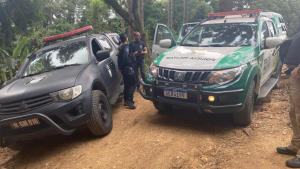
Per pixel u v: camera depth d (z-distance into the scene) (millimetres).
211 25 5105
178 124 4270
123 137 3965
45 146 4145
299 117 2764
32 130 3518
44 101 3467
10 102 3545
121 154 3432
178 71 3807
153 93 4074
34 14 15562
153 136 3865
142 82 4359
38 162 3611
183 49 4586
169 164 3068
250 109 3838
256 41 4387
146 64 9602
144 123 4473
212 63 3688
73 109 3627
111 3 9227
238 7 17391
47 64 4621
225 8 9438
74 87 3615
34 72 4508
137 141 3756
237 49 4152
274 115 4324
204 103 3613
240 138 3598
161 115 4809
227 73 3521
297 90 2750
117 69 5777
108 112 4301
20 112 3430
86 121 3676
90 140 4031
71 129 3592
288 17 20078
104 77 4727
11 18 15109
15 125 3438
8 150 4562
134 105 5707
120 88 5801
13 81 4367
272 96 5531
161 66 4074
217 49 4273
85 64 4395
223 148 3350
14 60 9578
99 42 5492
